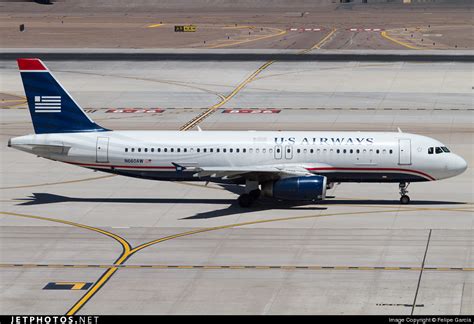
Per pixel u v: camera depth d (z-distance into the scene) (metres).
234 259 195.75
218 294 174.12
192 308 166.38
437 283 179.62
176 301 170.38
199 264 192.50
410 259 194.75
